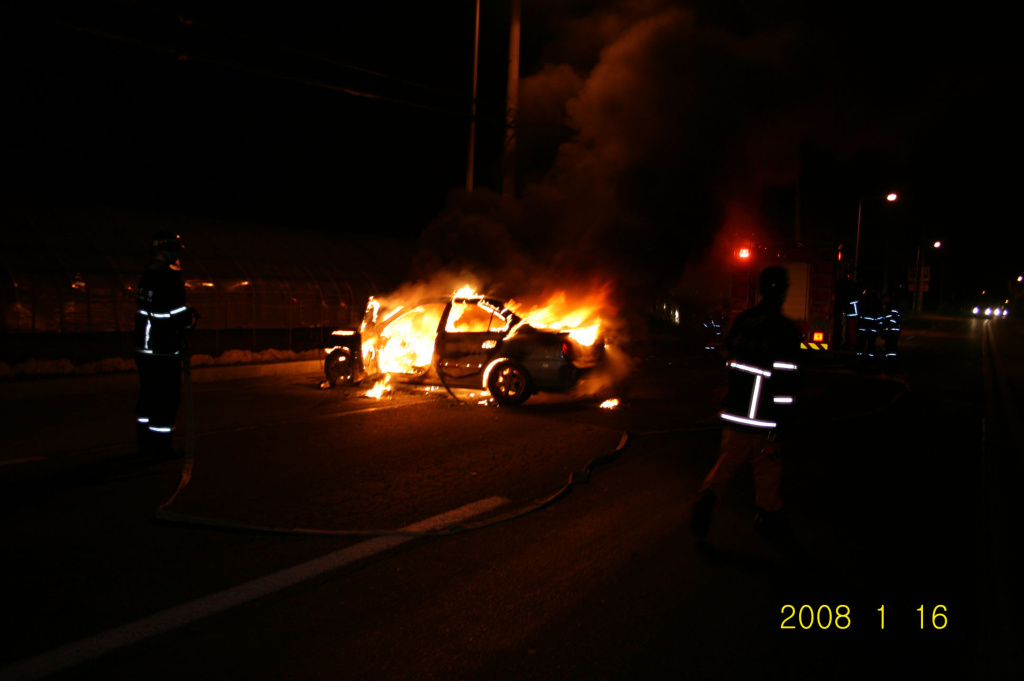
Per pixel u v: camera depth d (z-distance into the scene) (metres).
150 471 6.06
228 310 14.56
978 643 3.35
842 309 17.05
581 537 4.64
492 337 9.67
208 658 3.06
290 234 17.61
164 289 6.29
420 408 9.47
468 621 3.45
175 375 6.45
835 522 5.06
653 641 3.30
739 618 3.55
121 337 12.91
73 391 10.77
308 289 16.22
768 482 4.47
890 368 16.55
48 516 4.84
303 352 15.62
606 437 7.68
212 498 5.32
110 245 13.28
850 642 3.34
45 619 3.37
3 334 11.35
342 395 10.62
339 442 7.32
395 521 4.88
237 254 15.46
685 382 12.75
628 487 5.82
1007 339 30.61
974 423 9.21
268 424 8.27
